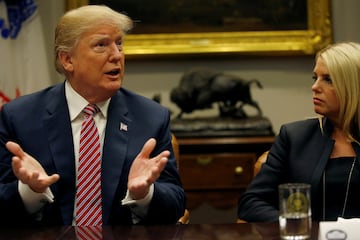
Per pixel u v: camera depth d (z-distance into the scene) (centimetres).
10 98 365
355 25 399
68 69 206
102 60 201
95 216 198
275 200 224
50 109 212
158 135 211
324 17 396
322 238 150
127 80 404
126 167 203
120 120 210
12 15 372
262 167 230
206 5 402
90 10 203
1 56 363
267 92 403
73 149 205
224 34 400
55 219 200
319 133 225
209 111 394
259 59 402
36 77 381
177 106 396
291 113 403
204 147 363
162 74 404
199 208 383
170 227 175
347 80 215
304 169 220
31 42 381
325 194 216
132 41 399
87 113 209
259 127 374
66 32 203
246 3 401
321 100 219
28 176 173
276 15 400
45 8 401
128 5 403
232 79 386
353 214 213
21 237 167
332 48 221
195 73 389
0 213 193
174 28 402
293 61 403
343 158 218
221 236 160
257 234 162
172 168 210
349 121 218
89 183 201
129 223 200
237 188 365
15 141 210
